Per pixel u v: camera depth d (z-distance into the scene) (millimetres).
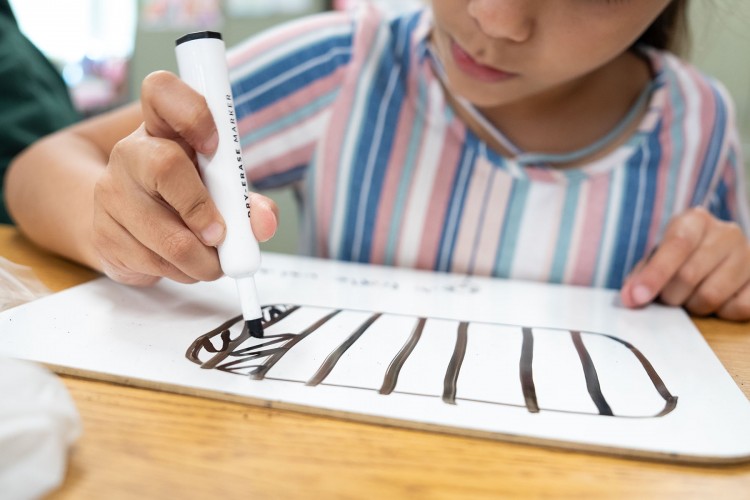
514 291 416
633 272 415
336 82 571
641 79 561
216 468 182
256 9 1133
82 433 193
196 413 215
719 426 221
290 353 266
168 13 1174
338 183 558
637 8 368
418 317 332
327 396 226
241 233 275
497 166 526
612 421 221
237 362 254
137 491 169
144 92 269
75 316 296
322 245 569
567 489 182
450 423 211
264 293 363
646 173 531
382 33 590
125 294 335
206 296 342
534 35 371
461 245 526
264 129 567
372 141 554
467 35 392
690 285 385
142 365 245
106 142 484
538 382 251
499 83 413
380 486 177
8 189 479
